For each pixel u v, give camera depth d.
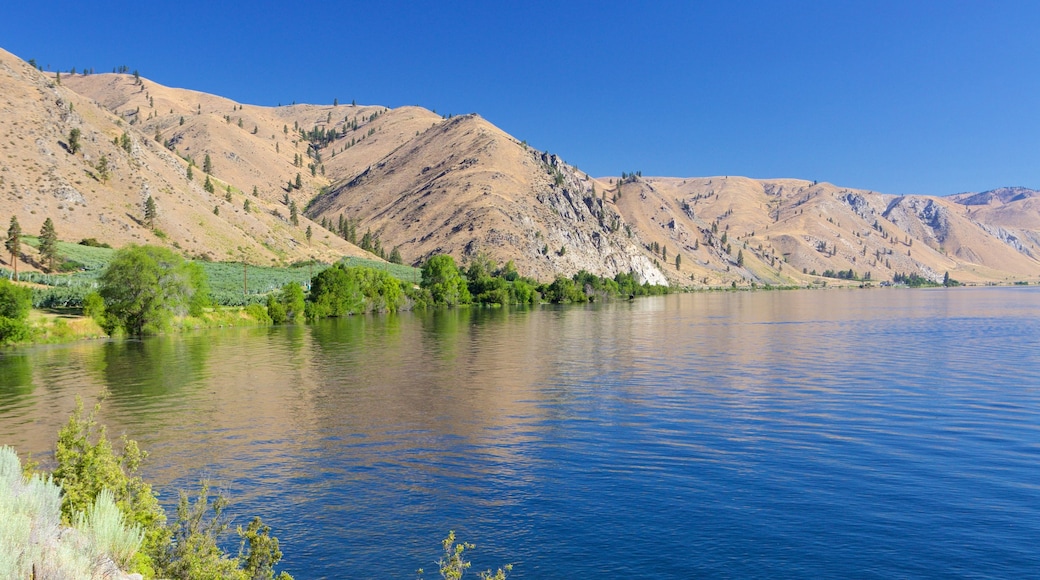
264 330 98.88
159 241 170.12
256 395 48.31
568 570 20.88
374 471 30.84
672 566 21.09
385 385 52.22
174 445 35.22
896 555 21.59
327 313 123.69
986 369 58.38
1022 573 20.30
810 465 30.78
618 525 24.23
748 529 23.70
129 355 69.88
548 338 87.19
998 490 27.17
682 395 47.56
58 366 62.16
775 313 138.25
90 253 142.88
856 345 77.81
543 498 27.09
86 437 17.95
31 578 10.59
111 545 13.06
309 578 20.53
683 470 30.36
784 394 47.66
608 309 155.38
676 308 159.62
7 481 14.39
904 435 35.81
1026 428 37.06
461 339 86.06
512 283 185.88
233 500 27.14
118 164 186.88
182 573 14.84
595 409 43.22
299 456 33.22
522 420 40.38
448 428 38.59
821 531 23.44
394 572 20.91
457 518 25.14
